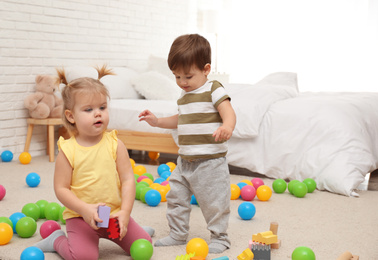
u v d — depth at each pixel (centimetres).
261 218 241
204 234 215
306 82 631
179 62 181
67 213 176
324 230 222
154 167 385
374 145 344
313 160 311
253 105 342
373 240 208
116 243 183
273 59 652
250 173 365
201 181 185
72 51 449
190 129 186
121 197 177
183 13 608
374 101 382
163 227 224
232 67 681
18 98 407
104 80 430
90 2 464
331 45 613
